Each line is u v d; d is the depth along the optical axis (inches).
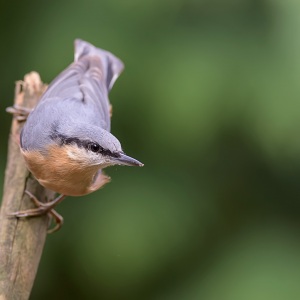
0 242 337.7
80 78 373.4
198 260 430.9
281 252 421.4
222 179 449.7
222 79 403.5
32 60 419.5
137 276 425.4
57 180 347.9
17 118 382.9
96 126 342.3
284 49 399.2
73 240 429.4
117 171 432.1
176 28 415.2
